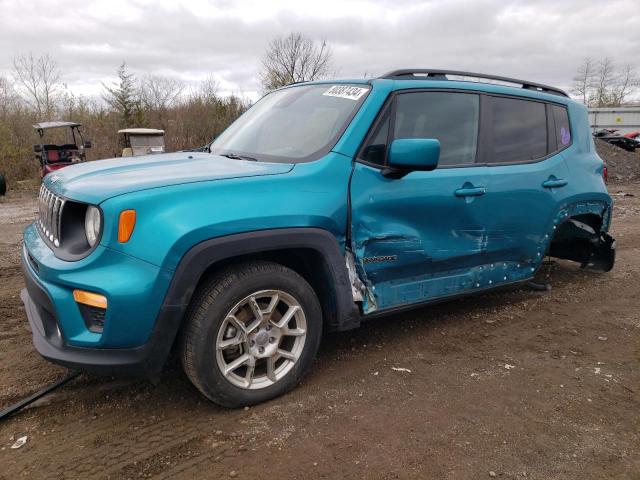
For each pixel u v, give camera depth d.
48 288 2.51
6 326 3.95
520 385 3.14
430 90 3.61
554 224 4.34
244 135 3.83
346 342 3.71
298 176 2.91
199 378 2.61
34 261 2.78
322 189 2.95
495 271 4.01
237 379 2.75
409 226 3.34
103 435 2.58
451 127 3.68
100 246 2.43
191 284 2.49
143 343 2.46
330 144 3.14
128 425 2.66
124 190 2.51
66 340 2.47
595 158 4.81
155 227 2.44
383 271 3.29
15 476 2.28
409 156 3.01
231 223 2.58
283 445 2.50
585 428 2.70
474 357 3.52
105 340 2.41
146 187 2.54
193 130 29.14
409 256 3.38
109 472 2.31
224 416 2.74
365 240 3.14
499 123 3.99
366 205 3.12
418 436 2.59
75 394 2.95
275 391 2.87
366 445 2.51
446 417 2.77
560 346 3.74
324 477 2.28
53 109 27.80
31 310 2.96
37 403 2.85
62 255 2.56
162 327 2.46
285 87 4.30
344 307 3.04
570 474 2.34
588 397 3.01
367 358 3.46
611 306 4.63
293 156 3.20
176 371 3.21
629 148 27.19
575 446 2.54
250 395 2.79
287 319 2.86
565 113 4.61
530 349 3.68
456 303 4.61
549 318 4.30
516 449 2.50
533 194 4.08
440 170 3.53
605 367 3.41
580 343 3.80
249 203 2.67
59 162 16.77
